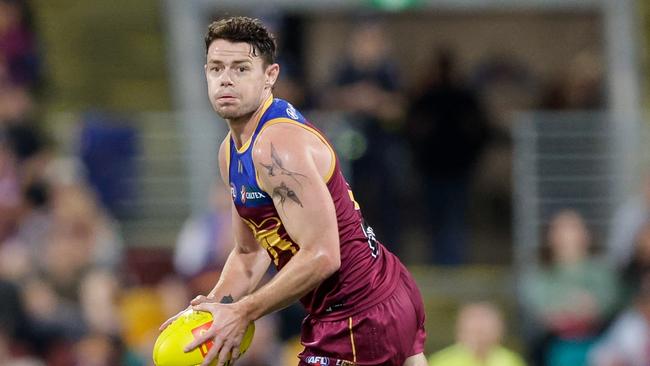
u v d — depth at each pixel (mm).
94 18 65125
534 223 52406
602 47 64375
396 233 51438
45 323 41438
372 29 52875
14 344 40938
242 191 21312
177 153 51531
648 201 47812
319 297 21703
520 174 52812
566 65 67812
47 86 59531
